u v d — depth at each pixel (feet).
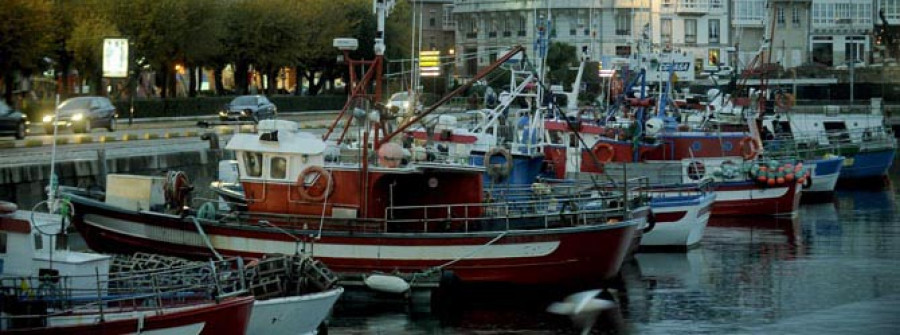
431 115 262.06
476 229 171.73
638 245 201.05
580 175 232.32
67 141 275.39
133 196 172.35
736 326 164.55
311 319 143.23
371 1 502.38
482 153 217.97
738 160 256.73
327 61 499.51
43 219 132.67
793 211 258.16
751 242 228.43
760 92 347.15
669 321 166.61
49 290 123.24
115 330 122.11
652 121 252.01
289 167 172.96
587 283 174.19
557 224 173.27
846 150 321.32
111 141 281.13
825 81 571.69
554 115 257.75
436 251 168.86
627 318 167.53
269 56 469.98
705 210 219.20
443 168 173.27
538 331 158.51
